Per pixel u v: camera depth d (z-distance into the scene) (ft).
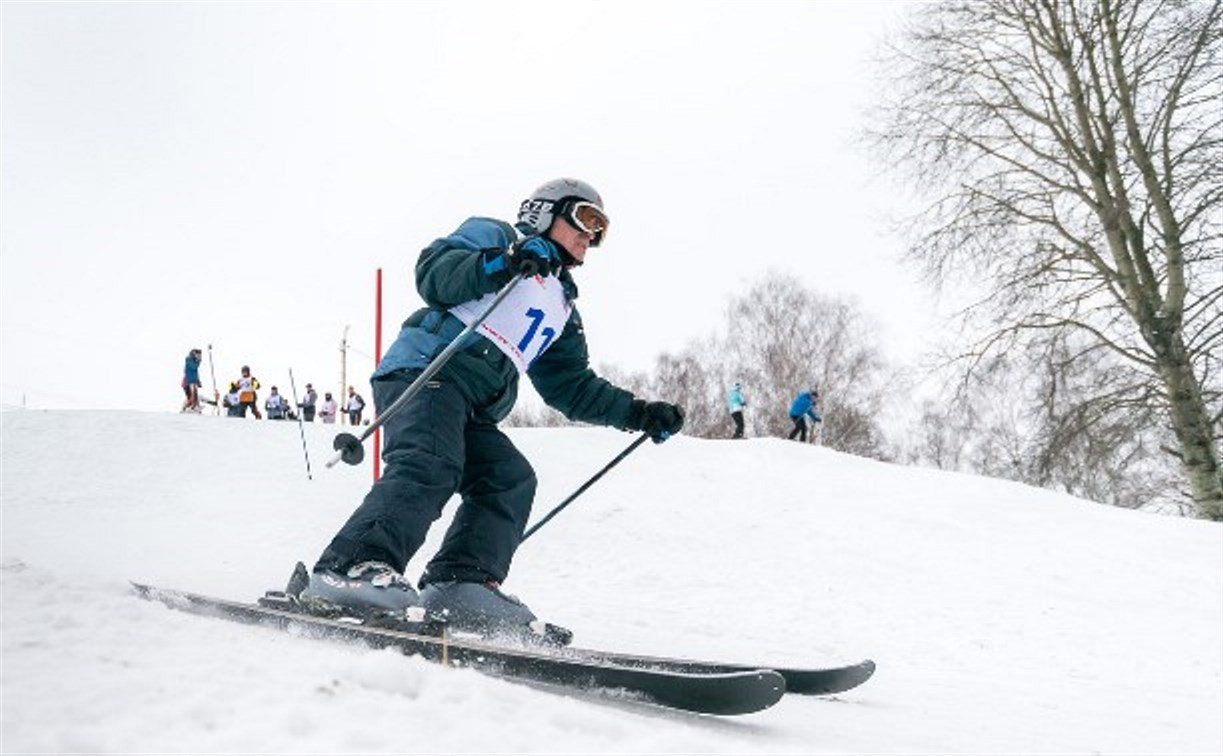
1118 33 46.98
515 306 8.85
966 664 15.47
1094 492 57.57
